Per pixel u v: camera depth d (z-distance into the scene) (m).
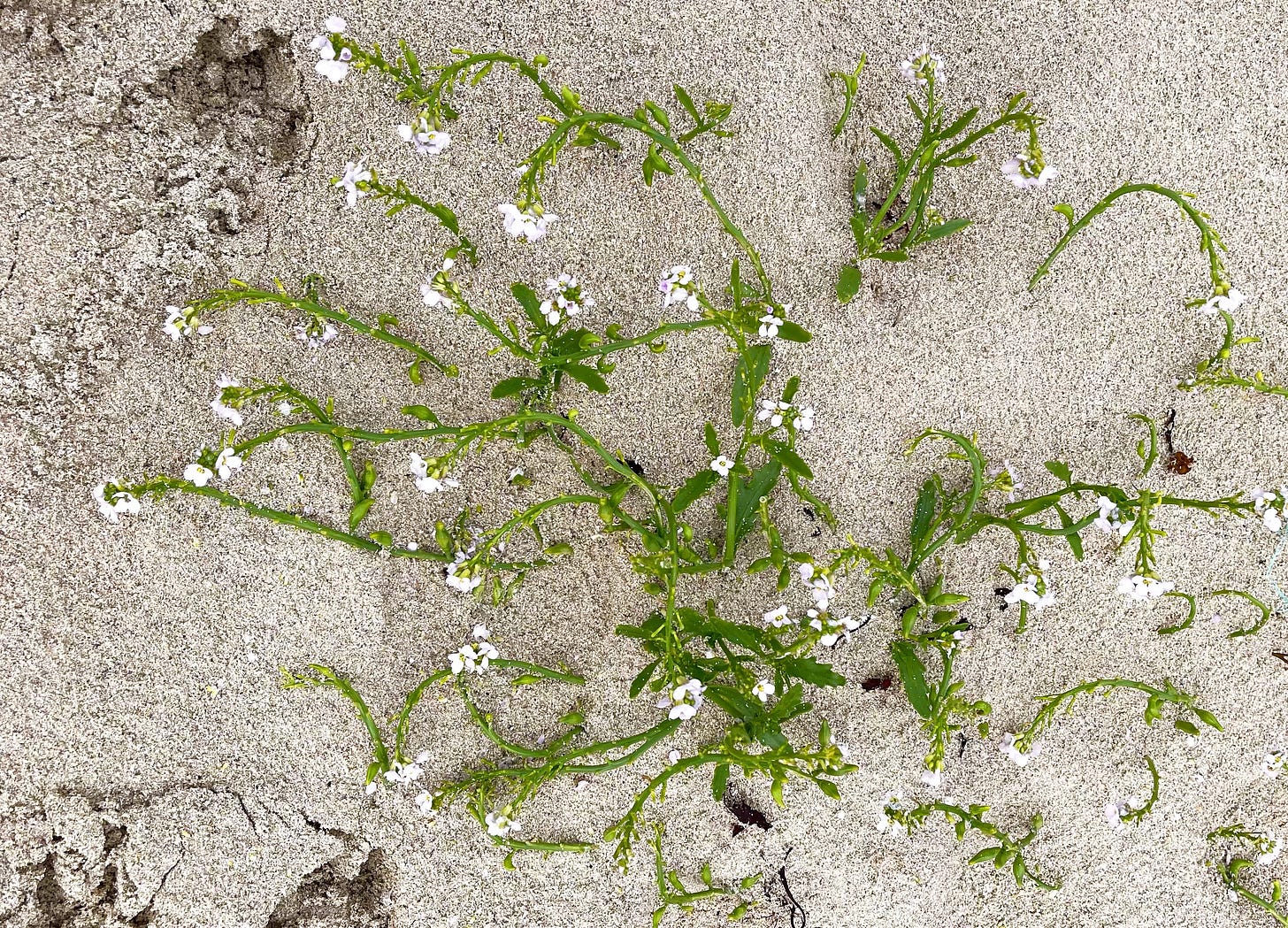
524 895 0.90
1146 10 0.88
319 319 0.89
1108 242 0.89
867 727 0.90
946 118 0.89
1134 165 0.89
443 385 0.90
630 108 0.89
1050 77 0.89
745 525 0.88
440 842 0.90
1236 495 0.87
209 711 0.90
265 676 0.90
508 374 0.90
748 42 0.88
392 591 0.90
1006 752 0.90
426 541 0.90
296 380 0.90
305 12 0.89
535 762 0.90
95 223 0.89
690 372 0.89
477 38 0.89
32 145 0.89
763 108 0.89
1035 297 0.89
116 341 0.89
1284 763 0.89
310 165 0.89
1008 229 0.89
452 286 0.84
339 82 0.89
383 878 0.90
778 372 0.89
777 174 0.89
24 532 0.89
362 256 0.89
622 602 0.90
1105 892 0.91
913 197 0.86
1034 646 0.90
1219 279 0.80
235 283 0.85
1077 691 0.87
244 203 0.89
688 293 0.82
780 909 0.91
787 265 0.89
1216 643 0.90
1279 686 0.90
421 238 0.89
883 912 0.91
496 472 0.90
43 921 0.89
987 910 0.91
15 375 0.89
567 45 0.89
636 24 0.89
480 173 0.89
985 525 0.87
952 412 0.89
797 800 0.90
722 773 0.84
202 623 0.90
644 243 0.89
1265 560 0.90
